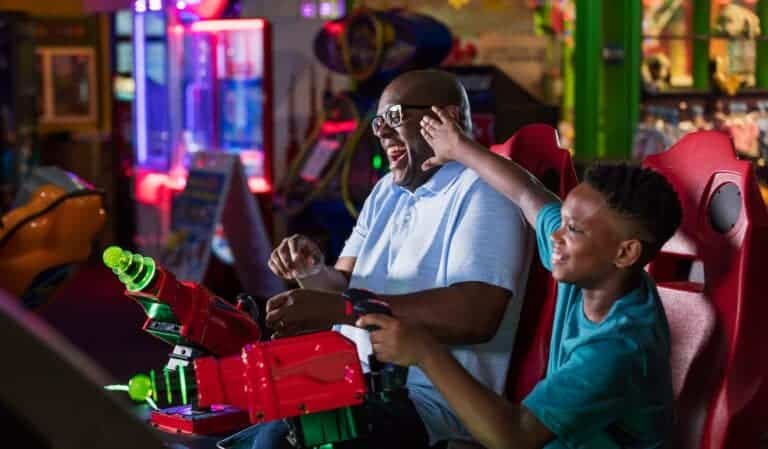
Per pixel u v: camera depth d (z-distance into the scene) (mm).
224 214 8391
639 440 2723
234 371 2482
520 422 2654
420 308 3365
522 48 8625
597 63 7473
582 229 2721
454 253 3432
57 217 5234
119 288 9430
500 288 3377
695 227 3293
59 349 1431
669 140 7324
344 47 8445
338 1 9367
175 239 8438
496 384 3521
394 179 3691
